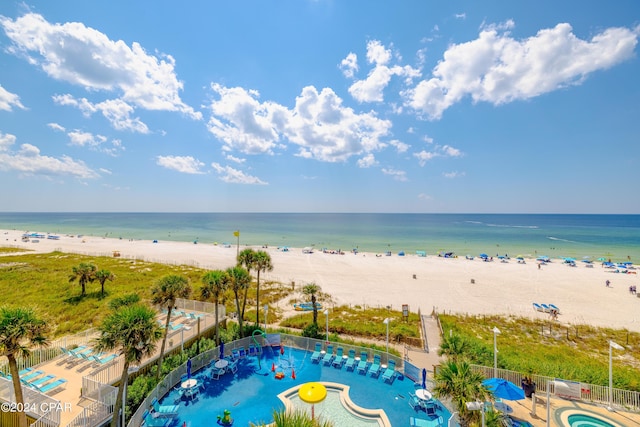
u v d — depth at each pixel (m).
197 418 15.20
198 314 26.70
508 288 48.50
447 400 16.14
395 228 182.25
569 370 19.33
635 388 17.05
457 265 68.38
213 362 20.25
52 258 64.19
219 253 83.38
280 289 45.53
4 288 39.59
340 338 25.91
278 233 150.88
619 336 30.14
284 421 7.93
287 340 23.83
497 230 166.38
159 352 19.56
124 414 14.00
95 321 28.89
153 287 18.67
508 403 16.53
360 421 15.31
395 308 38.31
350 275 57.31
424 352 23.97
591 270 63.22
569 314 36.81
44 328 13.08
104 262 61.00
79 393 15.45
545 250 94.69
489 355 20.97
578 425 14.77
